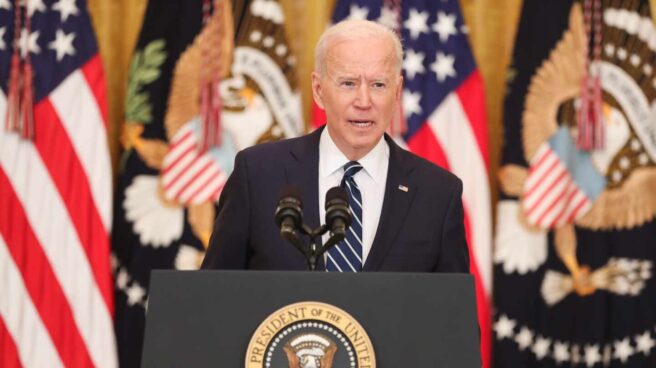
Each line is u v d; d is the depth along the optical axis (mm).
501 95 21453
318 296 7668
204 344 7531
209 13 19984
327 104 10445
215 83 19719
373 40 10273
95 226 18625
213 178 19641
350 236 10453
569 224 20547
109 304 18625
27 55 18797
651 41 20828
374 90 10227
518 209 20297
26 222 18391
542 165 20297
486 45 21516
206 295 7660
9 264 18250
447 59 20141
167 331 7555
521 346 20234
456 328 7656
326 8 21094
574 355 20578
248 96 19844
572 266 20516
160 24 19891
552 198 20297
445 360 7570
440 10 20328
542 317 20406
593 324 20609
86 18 19297
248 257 10758
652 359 20578
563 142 20438
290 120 19859
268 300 7645
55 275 18422
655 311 20656
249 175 10852
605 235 20734
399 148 11258
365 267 10250
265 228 10523
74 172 18672
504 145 20391
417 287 7746
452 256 10641
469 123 19938
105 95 19109
